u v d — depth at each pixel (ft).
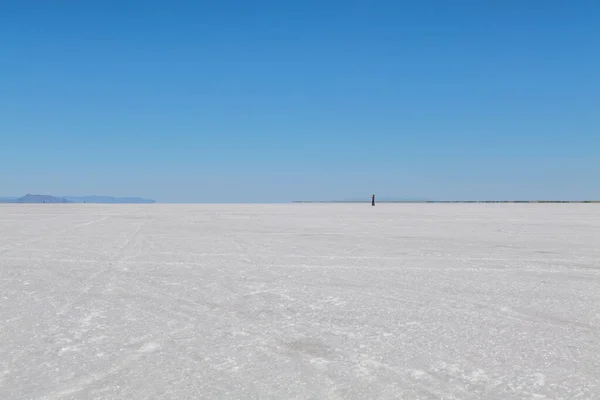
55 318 14.07
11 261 25.12
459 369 10.16
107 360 10.62
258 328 13.15
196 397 8.78
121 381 9.48
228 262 24.86
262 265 23.94
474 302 16.24
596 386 9.30
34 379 9.57
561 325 13.52
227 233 41.57
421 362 10.57
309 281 19.85
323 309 15.25
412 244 33.42
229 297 16.89
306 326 13.35
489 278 20.67
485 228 48.06
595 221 59.77
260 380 9.55
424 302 16.22
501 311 15.06
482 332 12.83
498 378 9.69
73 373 9.88
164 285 18.94
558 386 9.30
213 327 13.25
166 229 45.62
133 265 23.82
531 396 8.85
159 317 14.25
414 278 20.62
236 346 11.62
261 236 38.88
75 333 12.60
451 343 11.88
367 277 20.79
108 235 39.34
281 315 14.52
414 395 8.88
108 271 22.11
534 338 12.30
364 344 11.79
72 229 45.32
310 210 101.30
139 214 77.25
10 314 14.52
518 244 33.55
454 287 18.70
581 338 12.32
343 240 35.94
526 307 15.57
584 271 22.48
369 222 57.82
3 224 52.24
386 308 15.38
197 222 56.29
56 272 21.84
